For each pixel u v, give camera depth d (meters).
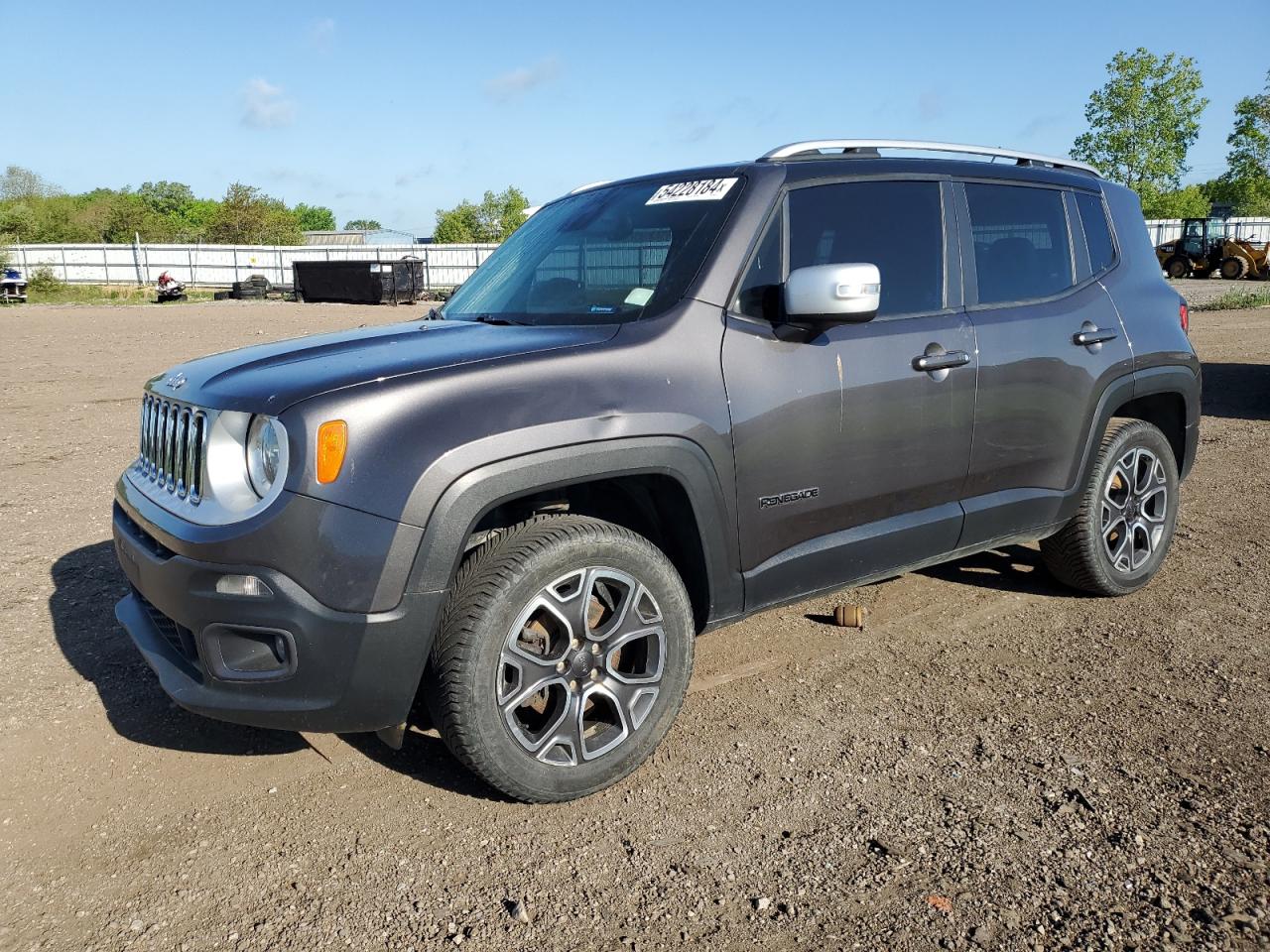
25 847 2.65
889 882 2.45
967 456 3.58
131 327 21.23
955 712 3.35
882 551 3.40
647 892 2.44
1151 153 50.44
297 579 2.42
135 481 3.15
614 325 2.96
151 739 3.22
